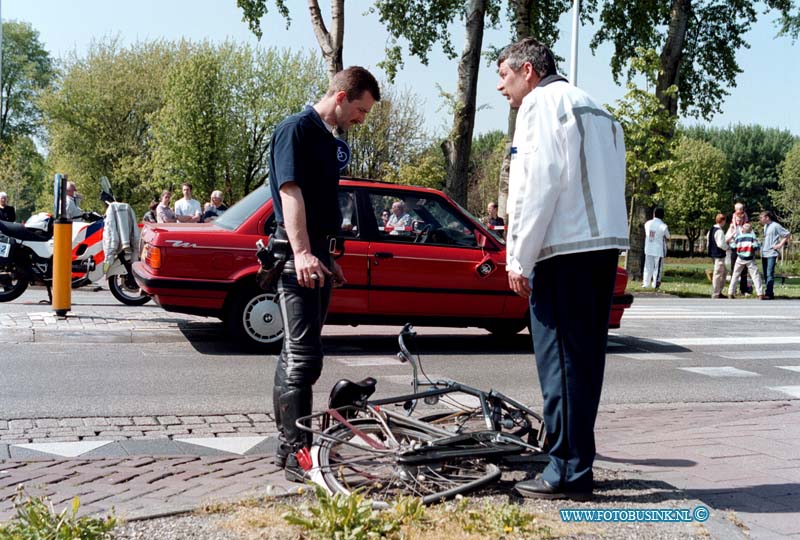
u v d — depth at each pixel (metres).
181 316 11.04
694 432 5.57
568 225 3.80
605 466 4.45
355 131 51.09
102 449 5.14
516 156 3.83
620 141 3.99
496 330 10.21
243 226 8.92
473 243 9.55
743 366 9.45
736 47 32.06
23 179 59.97
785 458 4.79
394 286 9.18
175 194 55.81
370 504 3.20
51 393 6.68
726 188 87.44
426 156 49.84
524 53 4.02
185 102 53.62
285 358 4.27
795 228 69.50
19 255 12.52
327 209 4.34
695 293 21.94
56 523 3.02
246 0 22.75
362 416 4.36
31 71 71.81
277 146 4.23
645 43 29.42
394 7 25.30
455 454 3.90
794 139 89.62
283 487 3.93
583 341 3.83
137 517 3.35
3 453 4.96
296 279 4.25
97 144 57.97
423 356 9.28
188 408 6.37
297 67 55.62
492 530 3.27
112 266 12.07
